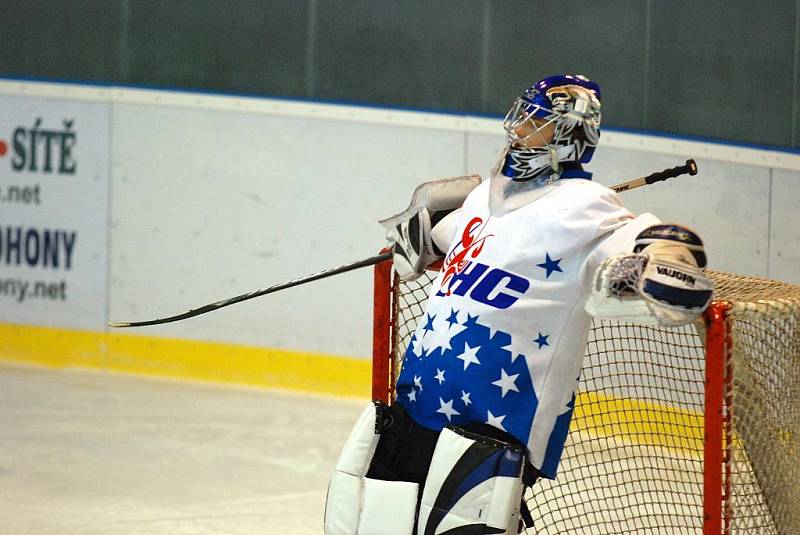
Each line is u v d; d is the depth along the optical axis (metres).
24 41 18.50
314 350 16.62
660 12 15.18
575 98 6.78
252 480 13.01
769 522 7.36
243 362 17.06
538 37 15.84
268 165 16.72
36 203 18.03
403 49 16.52
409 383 7.11
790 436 7.44
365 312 16.33
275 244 16.77
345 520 6.99
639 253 6.13
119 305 17.67
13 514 11.75
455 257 7.12
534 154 6.78
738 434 6.85
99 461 13.59
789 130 14.71
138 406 15.97
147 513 11.88
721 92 14.98
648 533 10.07
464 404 6.73
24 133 18.02
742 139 14.93
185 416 15.51
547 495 11.11
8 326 18.34
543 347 6.64
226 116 16.88
